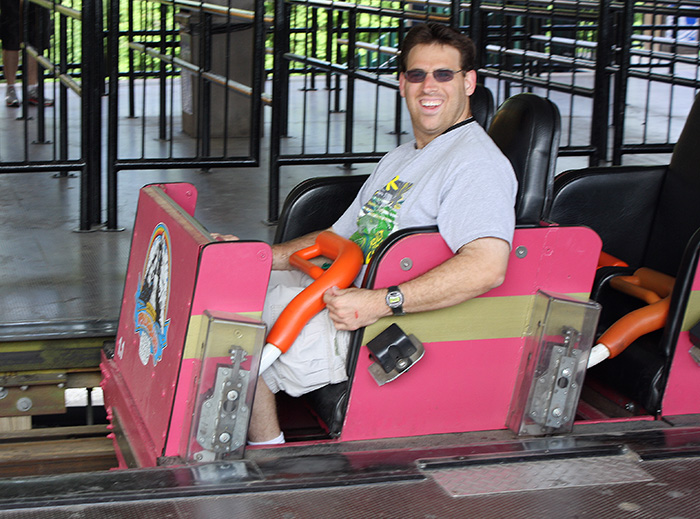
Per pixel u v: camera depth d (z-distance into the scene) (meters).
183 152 5.63
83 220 3.89
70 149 5.51
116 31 3.71
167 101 7.74
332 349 2.15
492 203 2.09
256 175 5.26
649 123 7.15
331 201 2.80
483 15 5.03
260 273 1.96
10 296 2.99
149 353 2.19
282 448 2.08
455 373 2.20
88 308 2.91
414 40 2.27
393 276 2.11
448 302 2.08
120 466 2.35
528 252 2.18
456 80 2.25
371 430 2.18
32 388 2.79
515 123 2.30
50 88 8.34
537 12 4.58
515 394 2.26
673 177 2.86
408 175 2.31
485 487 1.94
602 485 1.97
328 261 2.56
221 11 4.20
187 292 1.95
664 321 2.34
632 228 2.91
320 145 5.89
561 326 2.17
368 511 1.81
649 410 2.34
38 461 2.64
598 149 4.57
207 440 1.96
